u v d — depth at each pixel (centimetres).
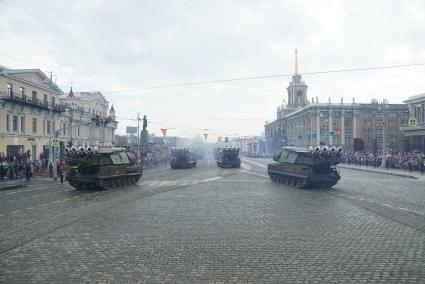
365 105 8675
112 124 7481
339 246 1005
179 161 5234
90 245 1018
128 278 761
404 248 984
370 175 3738
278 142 11450
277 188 2517
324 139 8656
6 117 4181
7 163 3331
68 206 1730
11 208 1675
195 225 1280
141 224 1298
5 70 4103
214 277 765
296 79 11850
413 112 6700
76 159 2461
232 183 2881
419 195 2114
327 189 2448
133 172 2794
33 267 834
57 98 5388
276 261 872
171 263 859
